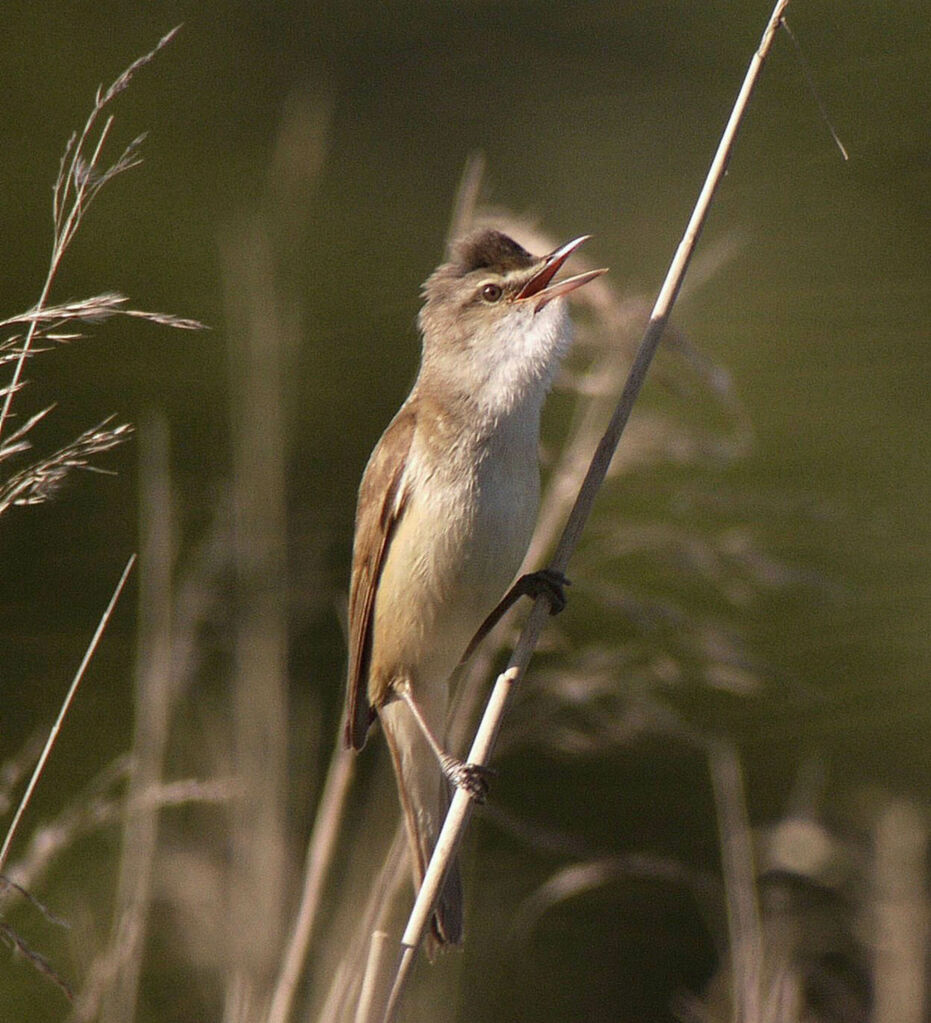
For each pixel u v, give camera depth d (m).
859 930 7.68
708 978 10.40
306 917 7.04
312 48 15.80
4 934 4.92
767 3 15.45
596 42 15.88
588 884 9.39
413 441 6.82
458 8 16.03
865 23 14.99
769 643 11.16
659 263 14.31
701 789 11.22
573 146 15.59
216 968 7.57
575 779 11.29
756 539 9.48
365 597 7.01
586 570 8.45
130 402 12.84
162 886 7.64
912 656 11.55
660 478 10.45
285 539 8.66
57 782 11.13
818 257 13.87
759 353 12.84
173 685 7.85
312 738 8.57
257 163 14.86
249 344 9.41
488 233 7.13
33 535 12.17
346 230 14.81
